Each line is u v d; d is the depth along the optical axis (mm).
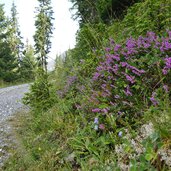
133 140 3447
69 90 6594
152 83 4039
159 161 3041
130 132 3688
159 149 2990
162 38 4320
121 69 4445
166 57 3932
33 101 8227
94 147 4031
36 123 6754
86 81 5598
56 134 5566
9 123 8664
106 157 3830
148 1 6805
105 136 4125
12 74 39938
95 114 4746
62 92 6758
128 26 7094
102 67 4785
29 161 5020
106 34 7391
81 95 5863
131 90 4168
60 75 7836
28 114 8930
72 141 4691
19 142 6301
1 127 8352
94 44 7195
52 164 4527
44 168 4535
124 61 4566
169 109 3248
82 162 4016
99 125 4348
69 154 4586
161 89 3730
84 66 6355
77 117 5320
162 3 5938
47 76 8273
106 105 4336
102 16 11617
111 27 7812
